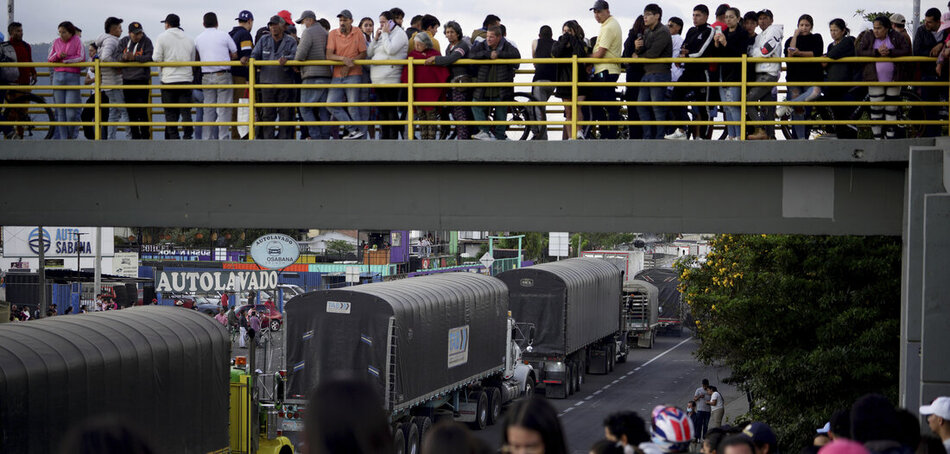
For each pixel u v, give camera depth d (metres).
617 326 63.84
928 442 9.32
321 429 4.79
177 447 23.77
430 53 21.59
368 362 31.50
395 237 97.94
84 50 23.16
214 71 22.41
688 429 9.22
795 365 27.09
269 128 22.64
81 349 20.81
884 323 26.11
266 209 21.05
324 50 21.55
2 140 21.06
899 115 20.91
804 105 19.55
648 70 20.75
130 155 20.80
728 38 20.45
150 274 91.56
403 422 34.66
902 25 20.03
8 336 20.12
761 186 19.75
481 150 19.83
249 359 28.28
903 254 19.48
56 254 85.75
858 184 19.44
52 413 19.81
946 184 17.64
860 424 9.45
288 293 79.75
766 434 10.64
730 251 32.62
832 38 20.22
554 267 53.12
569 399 51.09
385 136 22.61
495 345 41.91
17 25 23.52
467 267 102.31
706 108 21.73
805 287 27.67
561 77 21.45
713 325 34.44
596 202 20.16
